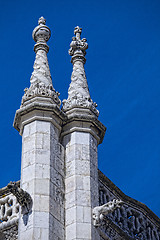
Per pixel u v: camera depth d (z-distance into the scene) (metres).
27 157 15.87
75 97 17.08
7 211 16.83
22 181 15.58
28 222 14.87
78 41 18.41
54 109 16.39
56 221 15.14
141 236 18.34
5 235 16.45
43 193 15.25
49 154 15.88
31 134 16.19
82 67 18.00
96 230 15.52
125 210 18.20
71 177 15.94
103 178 17.45
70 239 15.08
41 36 18.02
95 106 17.28
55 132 16.44
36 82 16.89
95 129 16.95
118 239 17.09
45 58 17.62
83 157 16.27
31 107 16.36
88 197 15.67
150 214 18.97
